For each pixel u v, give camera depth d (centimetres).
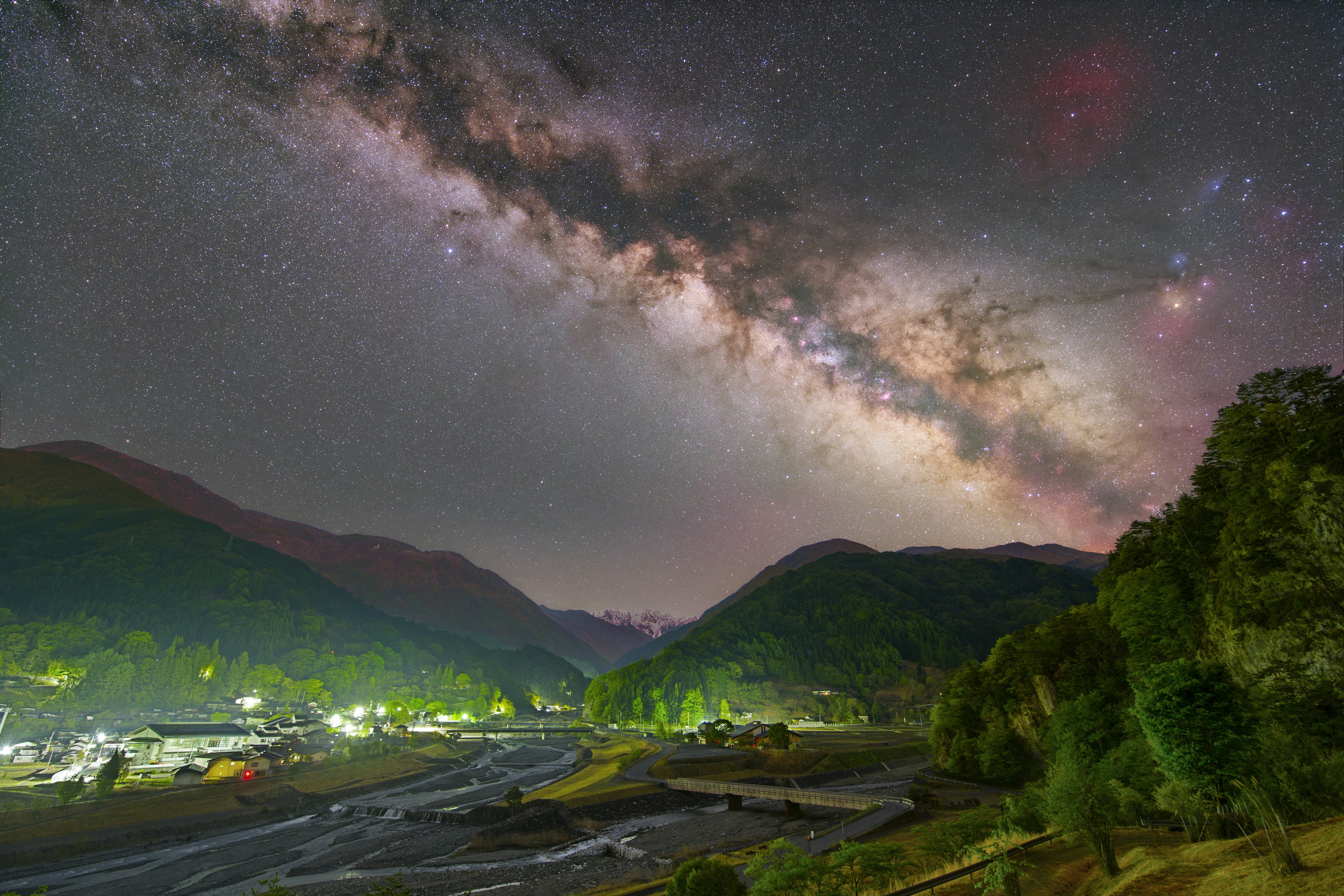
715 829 7638
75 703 15888
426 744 16188
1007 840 2947
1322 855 1451
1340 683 2836
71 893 5806
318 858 6938
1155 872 1873
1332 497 3331
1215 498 4766
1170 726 2177
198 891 5822
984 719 7894
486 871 6359
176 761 11300
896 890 2727
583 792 10056
